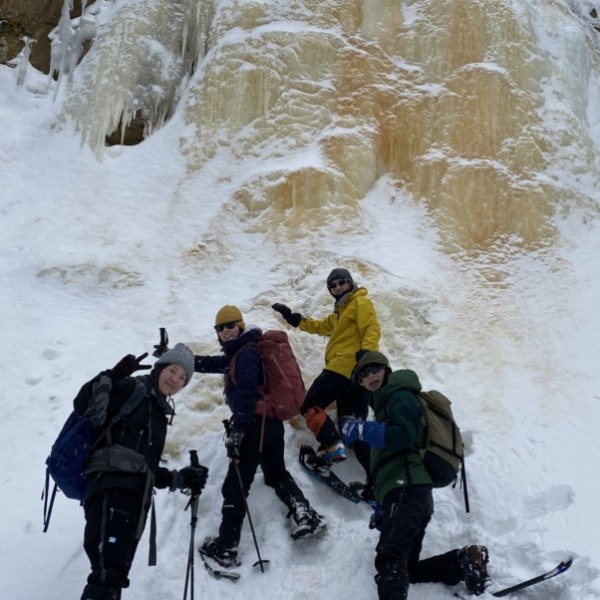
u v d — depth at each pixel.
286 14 9.49
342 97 8.88
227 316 5.31
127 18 9.49
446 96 8.89
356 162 8.32
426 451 4.48
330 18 9.56
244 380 4.93
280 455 5.07
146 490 4.02
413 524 4.34
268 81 8.77
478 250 7.87
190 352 4.38
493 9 9.53
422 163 8.45
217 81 8.80
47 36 10.87
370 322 5.56
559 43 10.02
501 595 4.49
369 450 5.46
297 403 5.13
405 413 4.44
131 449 4.04
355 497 5.30
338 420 5.75
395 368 6.51
